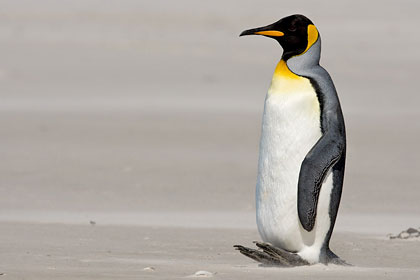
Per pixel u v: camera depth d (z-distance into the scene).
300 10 131.62
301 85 21.77
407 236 27.78
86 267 21.12
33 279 18.97
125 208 34.97
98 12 127.06
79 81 81.62
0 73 84.31
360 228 30.30
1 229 28.84
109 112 64.94
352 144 53.44
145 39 107.94
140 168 45.16
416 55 98.88
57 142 53.28
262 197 22.39
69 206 35.28
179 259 23.31
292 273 20.22
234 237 27.84
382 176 43.16
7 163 46.25
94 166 45.72
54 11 127.25
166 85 79.62
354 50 102.06
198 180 42.03
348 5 135.88
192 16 126.00
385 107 68.62
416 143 53.78
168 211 34.31
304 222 21.52
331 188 21.73
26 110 65.75
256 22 123.75
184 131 57.47
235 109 67.06
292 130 21.70
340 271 20.70
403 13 129.12
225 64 92.12
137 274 19.84
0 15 122.75
